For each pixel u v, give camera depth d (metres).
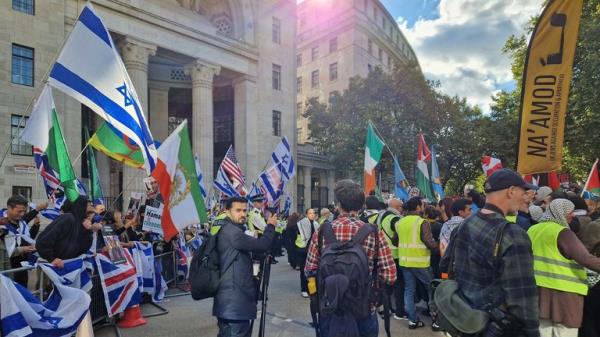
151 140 6.11
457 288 2.72
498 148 28.66
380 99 30.73
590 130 19.61
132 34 22.17
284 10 33.62
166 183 6.88
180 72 30.36
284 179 11.70
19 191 17.80
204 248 4.02
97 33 5.61
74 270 4.81
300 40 51.62
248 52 29.56
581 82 18.08
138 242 7.47
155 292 8.05
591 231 3.92
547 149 5.95
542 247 3.51
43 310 4.08
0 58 17.75
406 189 11.95
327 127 32.62
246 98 29.61
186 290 9.19
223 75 29.84
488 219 2.62
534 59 6.05
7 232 6.00
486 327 2.49
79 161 19.78
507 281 2.38
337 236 3.38
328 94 47.25
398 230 6.23
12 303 3.75
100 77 5.58
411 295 6.06
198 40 25.92
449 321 2.66
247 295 3.90
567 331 3.41
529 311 2.31
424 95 30.50
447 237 5.73
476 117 36.09
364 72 46.47
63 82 5.34
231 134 32.06
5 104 17.75
